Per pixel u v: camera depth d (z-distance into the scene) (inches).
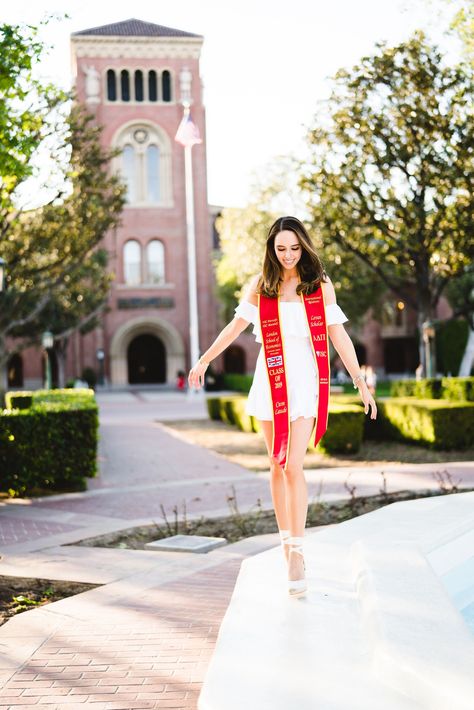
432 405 538.6
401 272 876.6
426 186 645.9
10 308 721.6
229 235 1175.0
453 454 515.2
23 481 392.5
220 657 115.7
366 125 638.5
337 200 674.2
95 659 147.2
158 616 175.2
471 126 609.6
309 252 137.2
